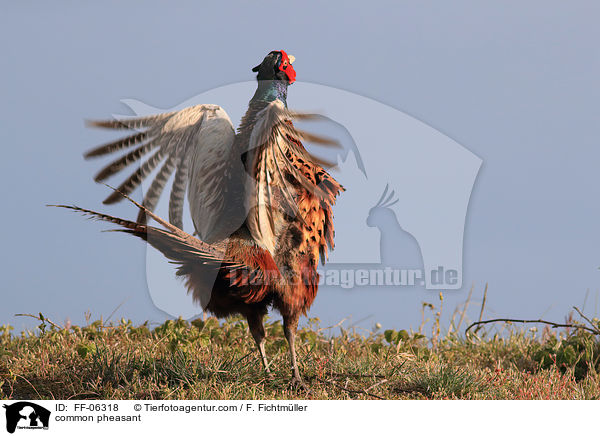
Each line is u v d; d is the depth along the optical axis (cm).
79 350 1584
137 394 1413
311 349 1719
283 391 1471
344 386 1516
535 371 1666
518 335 1931
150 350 1697
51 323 1822
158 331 1836
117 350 1675
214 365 1504
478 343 1909
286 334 1471
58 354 1636
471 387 1498
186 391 1430
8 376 1519
